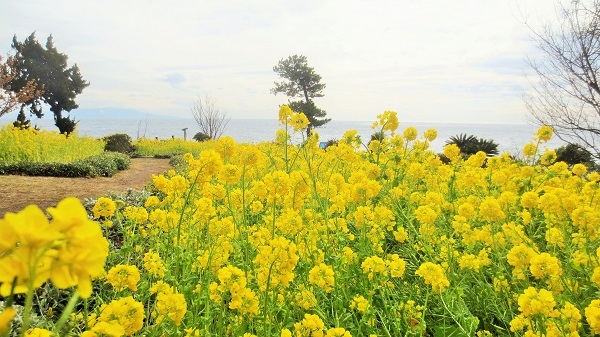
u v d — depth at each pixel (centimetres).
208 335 246
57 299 331
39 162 1395
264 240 341
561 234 367
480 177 577
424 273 278
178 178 410
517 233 367
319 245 369
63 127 4131
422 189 700
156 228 404
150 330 234
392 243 501
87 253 77
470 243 379
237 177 360
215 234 355
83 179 1345
